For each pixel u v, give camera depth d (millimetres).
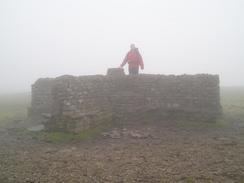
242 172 11508
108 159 13312
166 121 20594
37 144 16312
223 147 15047
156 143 16031
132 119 20656
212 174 11328
